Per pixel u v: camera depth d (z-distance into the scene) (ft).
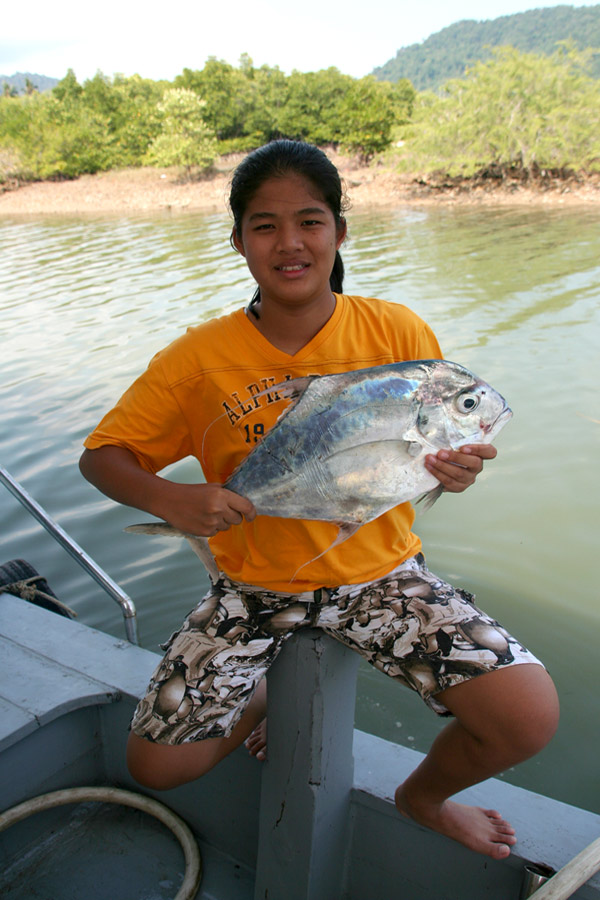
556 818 6.03
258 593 5.94
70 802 7.38
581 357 25.48
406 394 5.23
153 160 110.22
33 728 7.07
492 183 73.92
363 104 94.22
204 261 48.37
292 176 5.32
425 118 85.35
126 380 25.82
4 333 33.81
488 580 14.11
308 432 5.32
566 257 41.47
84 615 13.83
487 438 5.38
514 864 5.71
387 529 5.98
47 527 8.84
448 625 5.42
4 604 9.25
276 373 5.84
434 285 37.32
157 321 33.76
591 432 20.01
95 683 7.61
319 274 5.59
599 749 10.31
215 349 5.92
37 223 80.48
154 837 7.45
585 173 71.00
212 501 5.34
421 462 5.29
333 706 5.89
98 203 93.45
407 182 79.30
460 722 5.30
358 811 6.39
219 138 129.08
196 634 5.85
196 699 5.60
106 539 16.42
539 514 16.35
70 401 24.29
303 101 123.54
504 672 5.09
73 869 7.11
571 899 5.35
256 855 7.06
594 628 12.60
